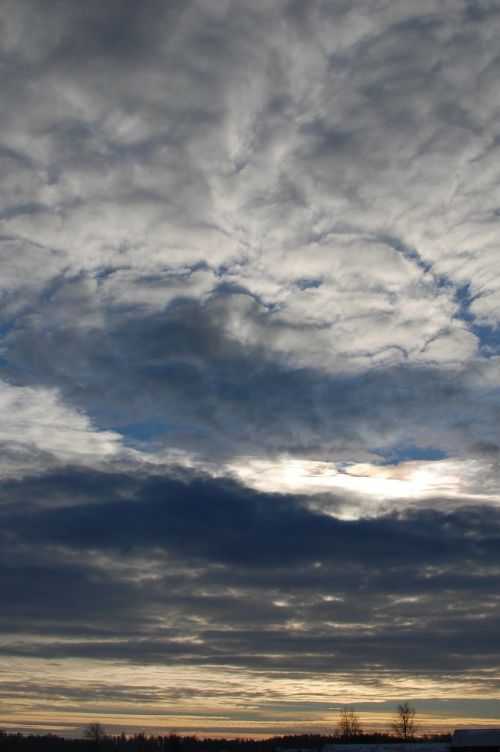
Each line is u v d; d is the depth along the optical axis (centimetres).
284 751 15375
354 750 11188
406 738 14525
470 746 10650
